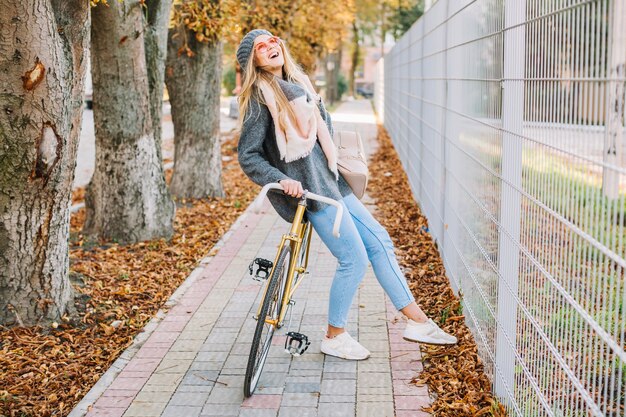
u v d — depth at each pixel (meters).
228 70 51.62
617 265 2.20
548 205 2.94
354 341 4.65
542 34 3.03
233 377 4.43
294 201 4.30
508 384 3.73
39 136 4.92
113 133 7.87
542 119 3.02
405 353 4.70
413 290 6.08
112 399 4.18
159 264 7.20
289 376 4.40
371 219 4.59
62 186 5.27
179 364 4.65
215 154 11.03
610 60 2.21
